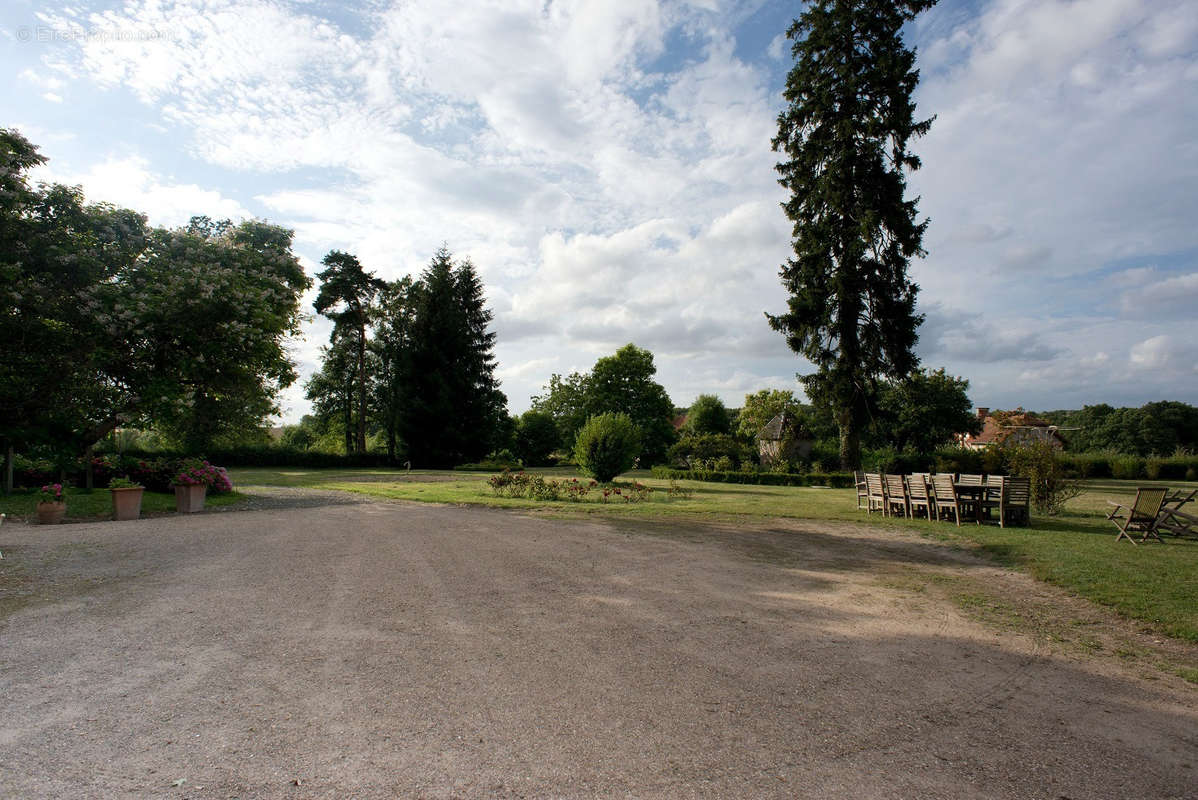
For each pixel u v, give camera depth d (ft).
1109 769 10.11
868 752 10.52
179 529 37.04
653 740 10.78
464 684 13.21
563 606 19.76
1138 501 34.01
